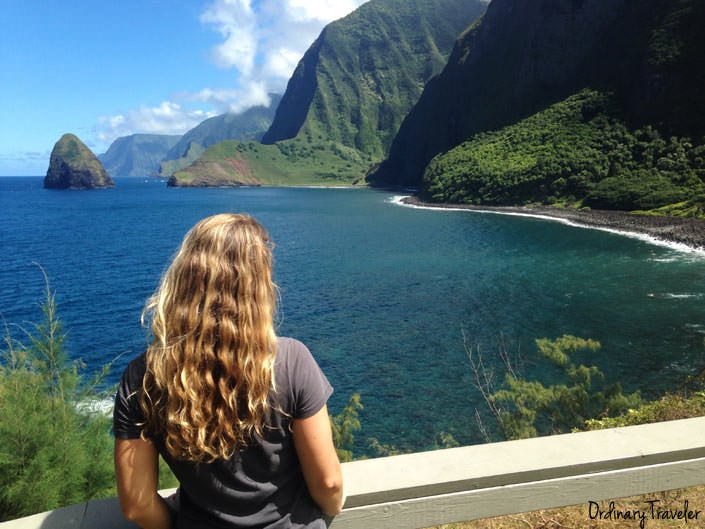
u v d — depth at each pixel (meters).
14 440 3.91
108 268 46.69
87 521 1.76
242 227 1.53
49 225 85.31
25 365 4.52
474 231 66.06
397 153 199.88
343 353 22.83
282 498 1.52
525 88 130.12
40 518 1.78
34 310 31.53
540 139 107.25
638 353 21.47
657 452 2.16
